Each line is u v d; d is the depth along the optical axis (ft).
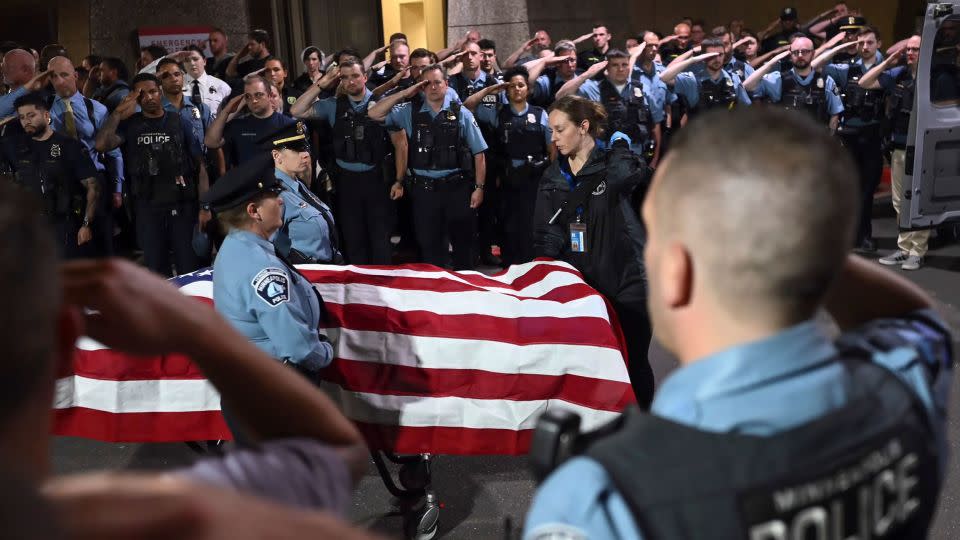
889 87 21.91
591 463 2.10
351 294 10.13
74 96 20.52
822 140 2.17
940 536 10.17
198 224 19.16
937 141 19.12
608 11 36.70
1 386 1.16
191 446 10.39
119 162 20.59
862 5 39.29
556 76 25.41
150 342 1.88
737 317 2.17
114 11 31.89
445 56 26.35
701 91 25.96
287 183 12.28
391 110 19.75
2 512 0.98
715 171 2.12
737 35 35.12
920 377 2.50
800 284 2.13
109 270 1.80
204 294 10.61
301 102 19.89
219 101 23.82
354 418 9.70
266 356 2.07
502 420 9.65
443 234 20.13
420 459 9.98
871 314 2.95
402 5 44.55
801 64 23.98
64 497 1.05
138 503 1.04
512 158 20.48
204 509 1.07
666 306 2.30
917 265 20.66
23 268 1.18
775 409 2.10
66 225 17.92
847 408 2.19
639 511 1.98
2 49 26.04
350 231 20.11
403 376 9.70
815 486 2.03
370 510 11.03
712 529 1.96
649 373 11.62
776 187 2.07
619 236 11.18
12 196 1.22
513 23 35.37
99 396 10.00
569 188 11.48
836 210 2.11
